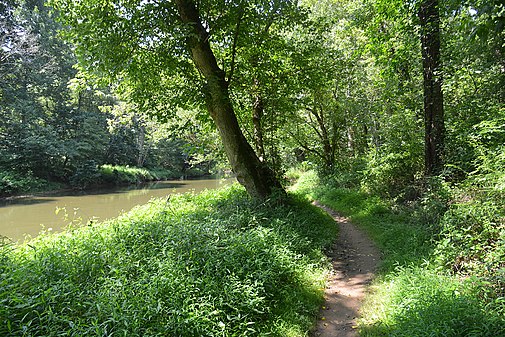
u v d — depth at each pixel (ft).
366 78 52.01
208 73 30.40
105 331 10.40
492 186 17.51
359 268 20.85
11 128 95.76
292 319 14.15
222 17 29.58
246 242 19.21
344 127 61.57
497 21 12.48
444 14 27.12
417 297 13.19
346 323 14.42
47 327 10.59
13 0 94.53
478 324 10.52
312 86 37.99
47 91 105.40
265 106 36.27
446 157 27.09
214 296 13.88
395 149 37.40
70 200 78.33
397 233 24.27
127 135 138.72
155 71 30.78
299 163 92.79
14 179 87.76
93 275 15.03
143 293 12.84
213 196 42.34
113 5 29.12
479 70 28.86
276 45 35.01
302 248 22.41
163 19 27.40
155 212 33.09
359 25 42.55
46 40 104.12
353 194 42.16
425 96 28.94
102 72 30.94
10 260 16.43
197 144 43.55
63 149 99.96
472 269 15.06
